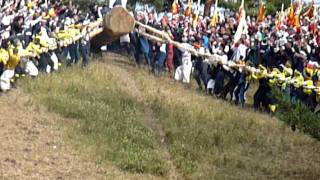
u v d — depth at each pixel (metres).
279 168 17.16
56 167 14.22
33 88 20.52
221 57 25.45
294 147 19.28
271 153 18.47
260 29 31.88
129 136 17.28
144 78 25.62
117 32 27.70
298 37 28.66
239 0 44.22
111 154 15.57
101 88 22.19
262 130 20.50
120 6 27.80
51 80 21.67
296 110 12.86
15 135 15.91
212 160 16.81
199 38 28.62
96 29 28.14
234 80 24.89
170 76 27.86
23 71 21.41
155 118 20.19
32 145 15.39
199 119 20.45
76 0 40.03
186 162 16.16
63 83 21.62
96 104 19.62
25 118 17.45
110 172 14.52
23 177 13.22
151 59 28.23
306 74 23.31
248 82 24.48
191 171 15.62
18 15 24.91
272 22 35.72
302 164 17.78
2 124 16.58
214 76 25.70
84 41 26.25
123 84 24.23
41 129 16.73
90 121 17.92
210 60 25.78
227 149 18.00
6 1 26.61
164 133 18.72
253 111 23.44
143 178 14.61
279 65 25.45
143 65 28.81
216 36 28.78
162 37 27.97
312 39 29.48
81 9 39.91
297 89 21.97
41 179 13.29
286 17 36.62
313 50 27.34
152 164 15.38
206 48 27.83
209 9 38.28
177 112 20.72
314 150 19.17
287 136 20.06
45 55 23.09
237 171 16.38
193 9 39.03
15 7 26.56
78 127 17.27
